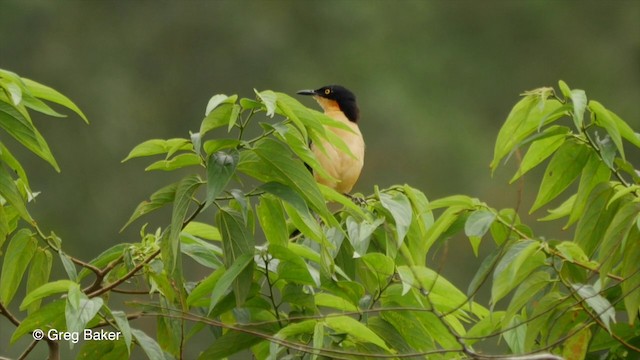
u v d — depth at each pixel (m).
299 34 37.78
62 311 8.41
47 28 35.31
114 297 22.59
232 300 8.98
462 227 8.89
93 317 8.58
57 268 28.34
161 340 9.43
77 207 31.22
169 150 8.49
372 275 9.34
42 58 34.94
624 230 8.12
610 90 37.88
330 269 8.86
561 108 8.31
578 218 9.01
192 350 24.73
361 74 37.62
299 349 8.34
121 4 36.25
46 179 31.42
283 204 8.73
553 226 30.47
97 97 34.34
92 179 32.09
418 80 37.97
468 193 33.59
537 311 8.38
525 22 38.66
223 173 8.11
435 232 8.85
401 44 38.47
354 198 9.23
